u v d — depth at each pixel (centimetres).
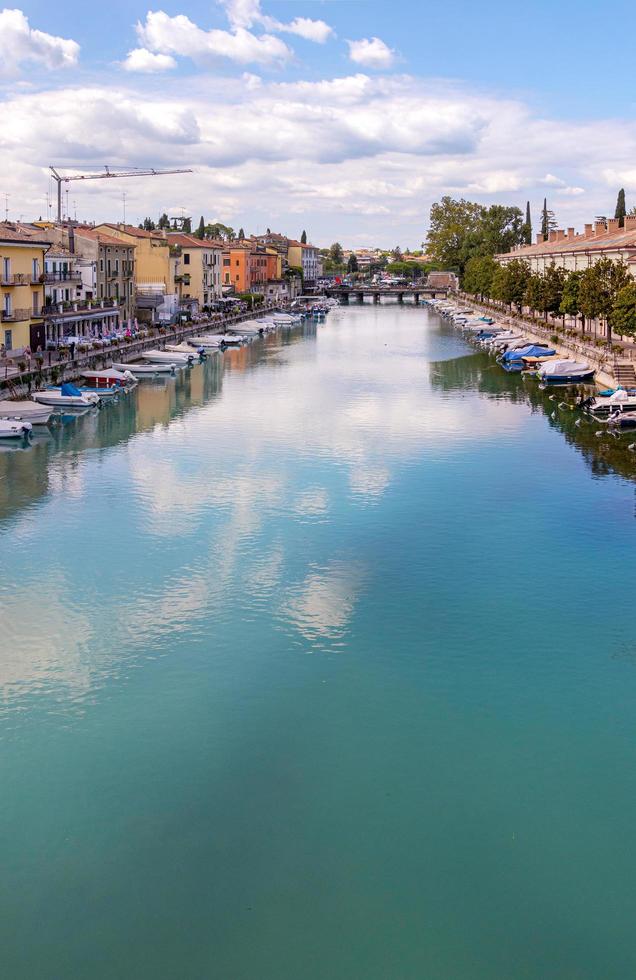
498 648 3600
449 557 4525
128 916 2316
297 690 3309
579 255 13712
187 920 2305
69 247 12406
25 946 2233
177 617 3878
